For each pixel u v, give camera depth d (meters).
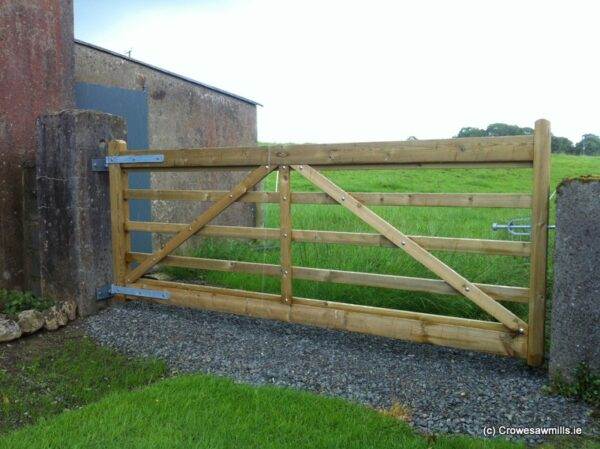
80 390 4.26
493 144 4.35
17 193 6.61
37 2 6.73
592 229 3.74
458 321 4.61
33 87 6.72
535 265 4.24
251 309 5.58
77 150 6.07
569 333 3.86
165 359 4.84
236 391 4.02
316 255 6.60
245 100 10.80
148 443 3.27
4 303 5.96
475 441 3.35
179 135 9.20
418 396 3.97
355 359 4.65
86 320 5.98
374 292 5.80
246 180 5.52
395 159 4.74
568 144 35.25
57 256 6.22
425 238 4.71
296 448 3.25
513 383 4.11
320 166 5.13
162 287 6.18
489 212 10.88
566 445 3.33
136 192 6.25
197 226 5.86
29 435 3.45
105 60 7.90
